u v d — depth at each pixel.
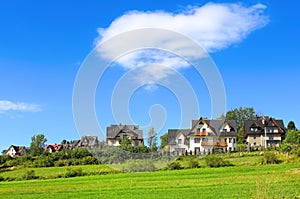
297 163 47.53
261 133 89.06
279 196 21.84
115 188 34.50
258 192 20.70
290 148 55.56
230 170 43.53
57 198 31.02
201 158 47.38
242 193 27.69
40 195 33.09
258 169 43.38
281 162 49.25
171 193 30.08
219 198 26.56
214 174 40.78
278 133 88.56
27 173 49.84
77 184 39.47
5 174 53.97
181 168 46.72
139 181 38.38
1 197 32.81
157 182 36.94
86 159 55.34
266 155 49.38
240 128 103.38
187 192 30.12
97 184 38.28
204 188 31.62
